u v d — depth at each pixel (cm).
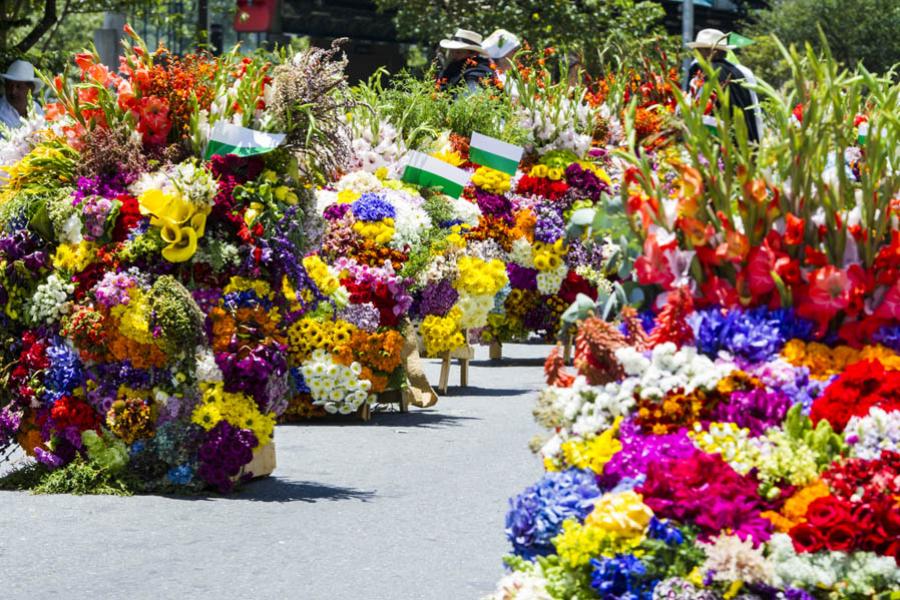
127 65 982
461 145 1648
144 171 955
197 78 977
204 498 948
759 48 4897
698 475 520
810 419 537
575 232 616
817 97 570
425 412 1370
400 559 799
